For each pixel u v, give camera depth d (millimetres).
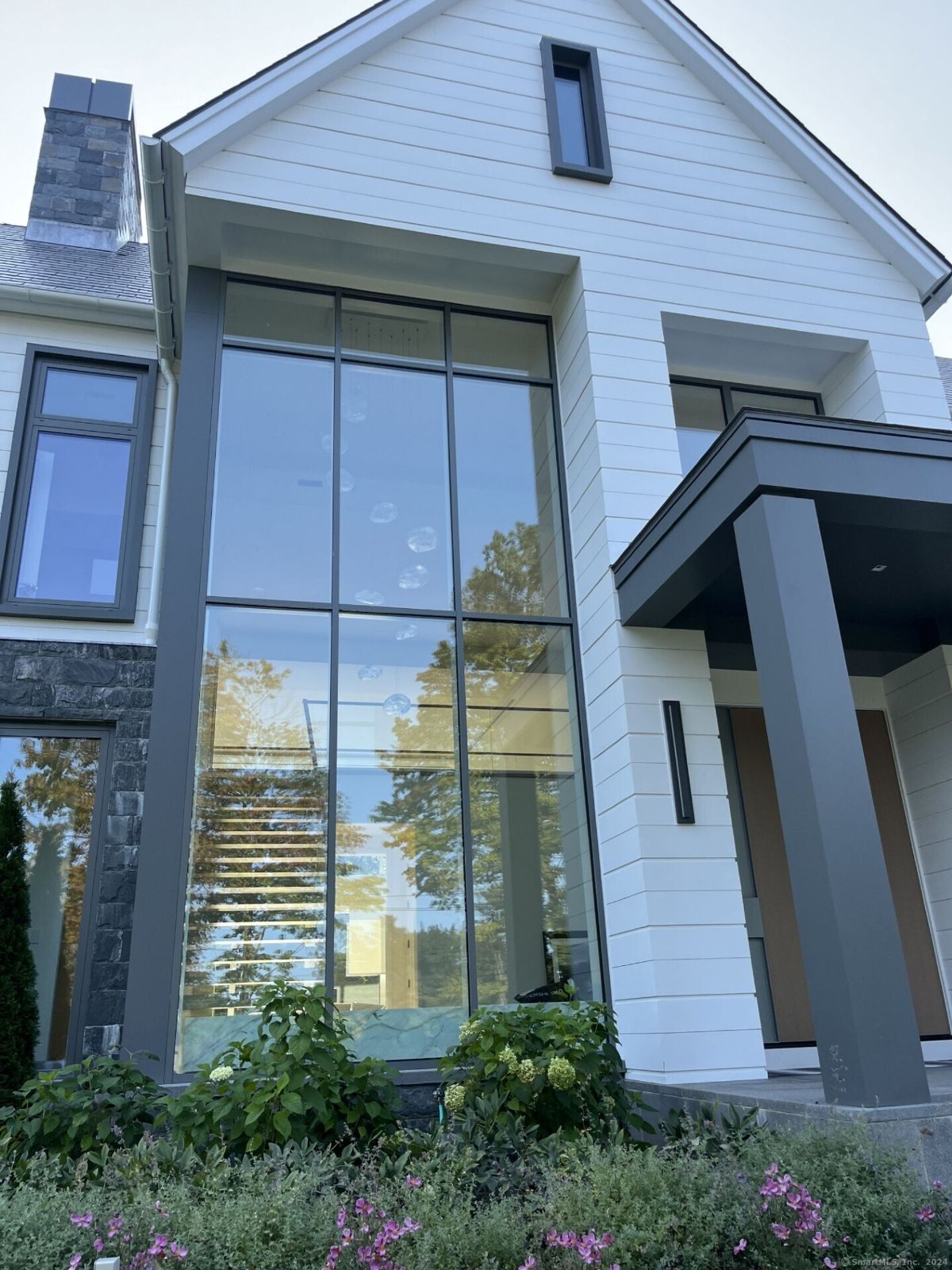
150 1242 2225
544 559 5836
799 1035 5484
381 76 6102
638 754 4984
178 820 4582
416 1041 4582
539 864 5133
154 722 4715
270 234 5652
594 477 5652
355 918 4711
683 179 6496
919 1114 2977
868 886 3322
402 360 5984
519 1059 3736
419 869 4895
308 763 4922
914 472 4184
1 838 5371
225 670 4973
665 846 4836
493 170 6094
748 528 4023
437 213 5852
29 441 6598
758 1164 2736
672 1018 4551
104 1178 2812
